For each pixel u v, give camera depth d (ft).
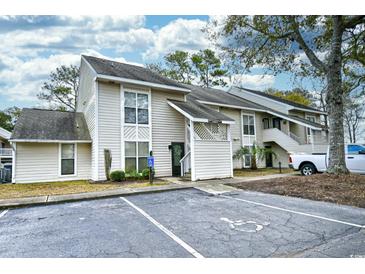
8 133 67.00
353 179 28.48
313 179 30.32
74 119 47.34
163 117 45.27
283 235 13.75
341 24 32.96
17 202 22.44
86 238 13.53
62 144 41.45
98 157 37.86
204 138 40.65
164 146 44.70
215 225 15.67
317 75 41.22
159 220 16.96
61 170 40.91
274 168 63.93
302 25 36.58
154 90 44.70
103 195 25.71
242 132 63.46
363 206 20.25
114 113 39.83
